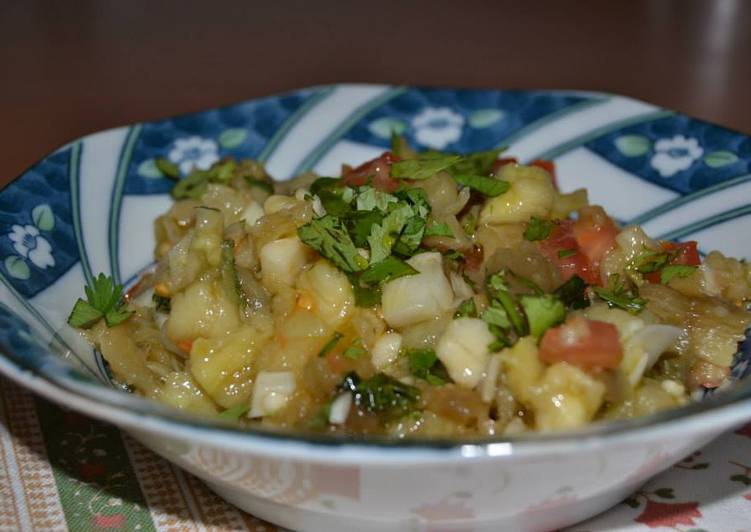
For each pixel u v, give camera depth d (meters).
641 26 0.63
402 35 0.63
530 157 0.41
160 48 0.63
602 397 0.28
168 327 0.31
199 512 0.30
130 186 0.38
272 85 0.57
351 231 0.31
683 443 0.26
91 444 0.32
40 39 0.64
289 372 0.29
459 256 0.31
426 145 0.41
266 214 0.33
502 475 0.25
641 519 0.30
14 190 0.35
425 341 0.30
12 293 0.31
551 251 0.32
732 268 0.33
